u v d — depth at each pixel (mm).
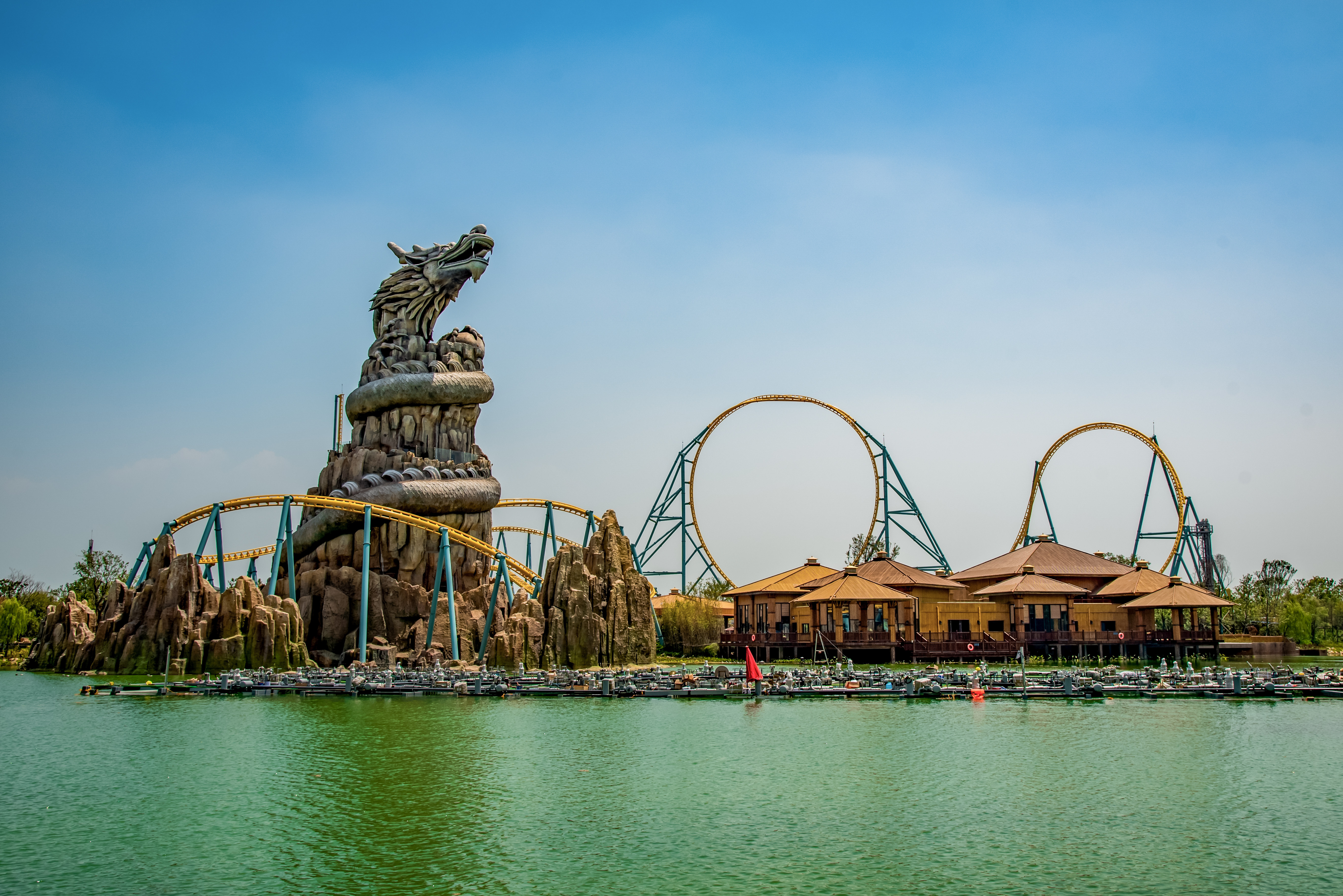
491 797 53062
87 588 174375
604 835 46312
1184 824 47719
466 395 134125
